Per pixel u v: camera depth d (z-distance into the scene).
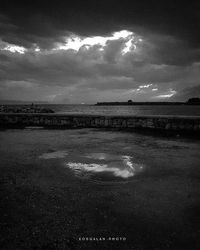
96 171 6.87
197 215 4.20
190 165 7.45
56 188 5.50
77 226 3.84
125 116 17.12
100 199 4.87
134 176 6.40
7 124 19.86
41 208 4.46
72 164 7.62
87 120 18.30
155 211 4.34
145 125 16.45
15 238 3.52
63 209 4.42
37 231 3.70
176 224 3.90
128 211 4.34
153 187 5.57
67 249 3.29
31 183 5.84
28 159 8.24
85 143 11.40
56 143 11.39
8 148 10.16
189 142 11.66
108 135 14.11
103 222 3.96
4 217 4.12
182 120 15.10
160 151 9.55
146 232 3.68
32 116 19.55
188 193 5.20
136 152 9.38
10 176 6.38
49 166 7.37
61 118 18.97
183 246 3.35
